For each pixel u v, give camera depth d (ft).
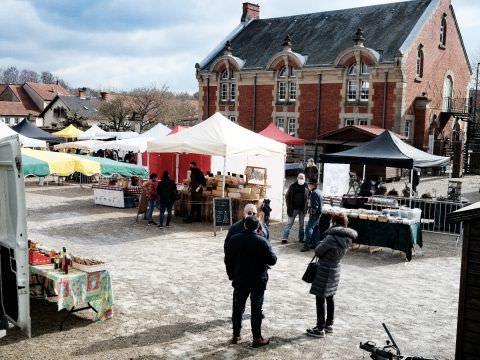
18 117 245.24
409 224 41.91
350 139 108.17
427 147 122.52
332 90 124.77
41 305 28.48
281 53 131.34
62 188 84.74
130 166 66.49
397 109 115.03
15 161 22.68
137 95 200.13
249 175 61.05
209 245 45.52
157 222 56.44
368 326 26.96
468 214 18.75
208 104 149.79
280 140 99.40
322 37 135.44
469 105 146.20
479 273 18.85
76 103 234.79
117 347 23.18
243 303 23.82
